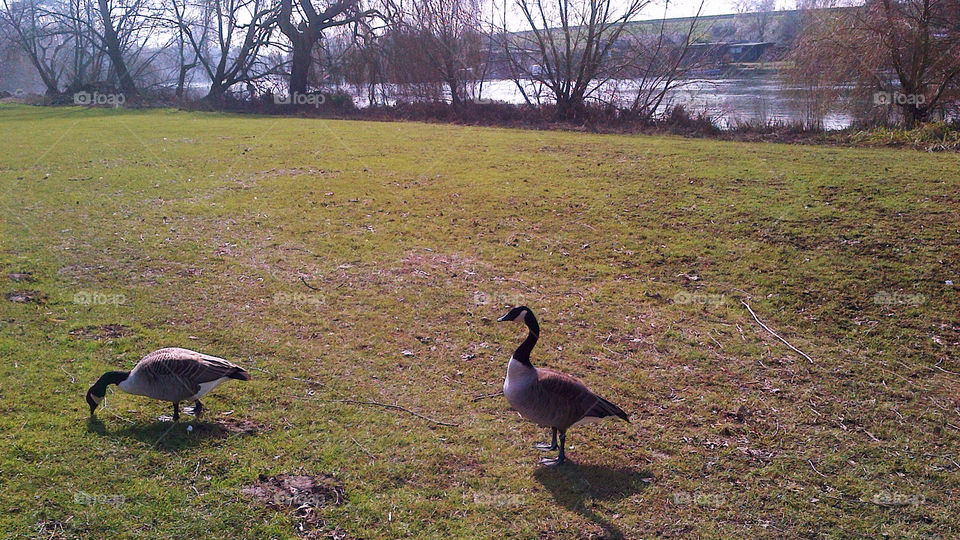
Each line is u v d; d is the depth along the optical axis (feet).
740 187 52.19
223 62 136.46
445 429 22.84
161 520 17.51
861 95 87.15
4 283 31.96
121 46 154.30
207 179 56.08
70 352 25.96
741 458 22.21
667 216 46.21
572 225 45.01
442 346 29.01
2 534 16.43
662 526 18.72
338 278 35.76
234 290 33.50
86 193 50.70
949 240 40.16
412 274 36.68
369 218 45.93
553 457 21.54
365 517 18.28
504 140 78.07
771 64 105.40
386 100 122.72
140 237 40.57
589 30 99.96
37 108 130.62
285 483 19.33
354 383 25.48
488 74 112.27
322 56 135.33
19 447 19.76
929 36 82.07
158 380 20.56
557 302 33.94
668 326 31.83
